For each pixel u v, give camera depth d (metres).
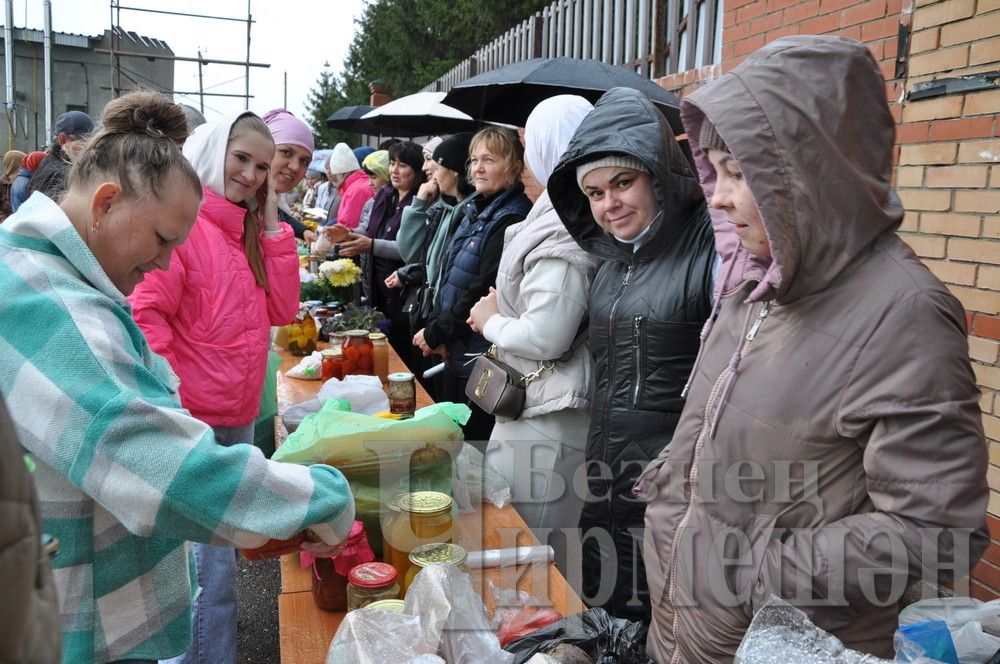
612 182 1.83
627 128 1.81
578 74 3.55
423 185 4.44
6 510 0.48
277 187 3.32
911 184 2.62
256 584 3.22
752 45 3.52
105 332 1.11
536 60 3.86
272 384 2.66
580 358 2.26
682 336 1.78
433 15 19.31
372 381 2.59
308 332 3.64
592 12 5.85
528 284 2.21
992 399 2.33
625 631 1.28
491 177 3.15
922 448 1.01
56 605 0.56
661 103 3.29
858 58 1.12
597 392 1.96
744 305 1.31
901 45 2.65
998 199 2.28
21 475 0.50
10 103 19.00
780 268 1.11
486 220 3.16
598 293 1.98
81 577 1.18
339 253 4.73
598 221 1.91
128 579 1.23
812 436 1.12
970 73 2.36
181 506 1.10
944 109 2.46
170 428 1.11
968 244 2.40
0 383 1.08
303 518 1.19
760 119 1.09
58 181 1.26
